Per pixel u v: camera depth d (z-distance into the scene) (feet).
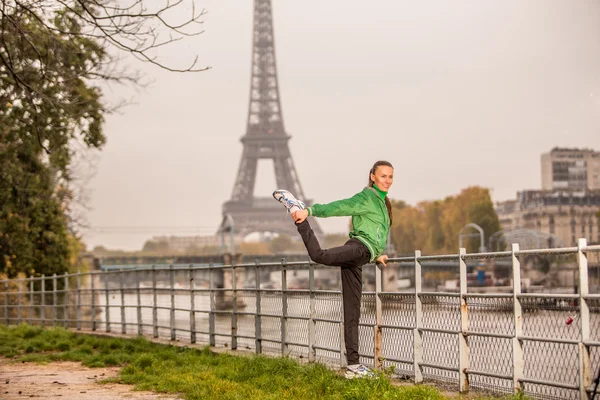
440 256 35.32
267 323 49.55
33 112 73.87
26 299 107.24
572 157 636.07
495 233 418.92
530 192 611.06
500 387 32.53
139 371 47.50
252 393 36.17
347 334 35.50
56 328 80.38
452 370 34.45
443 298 35.27
